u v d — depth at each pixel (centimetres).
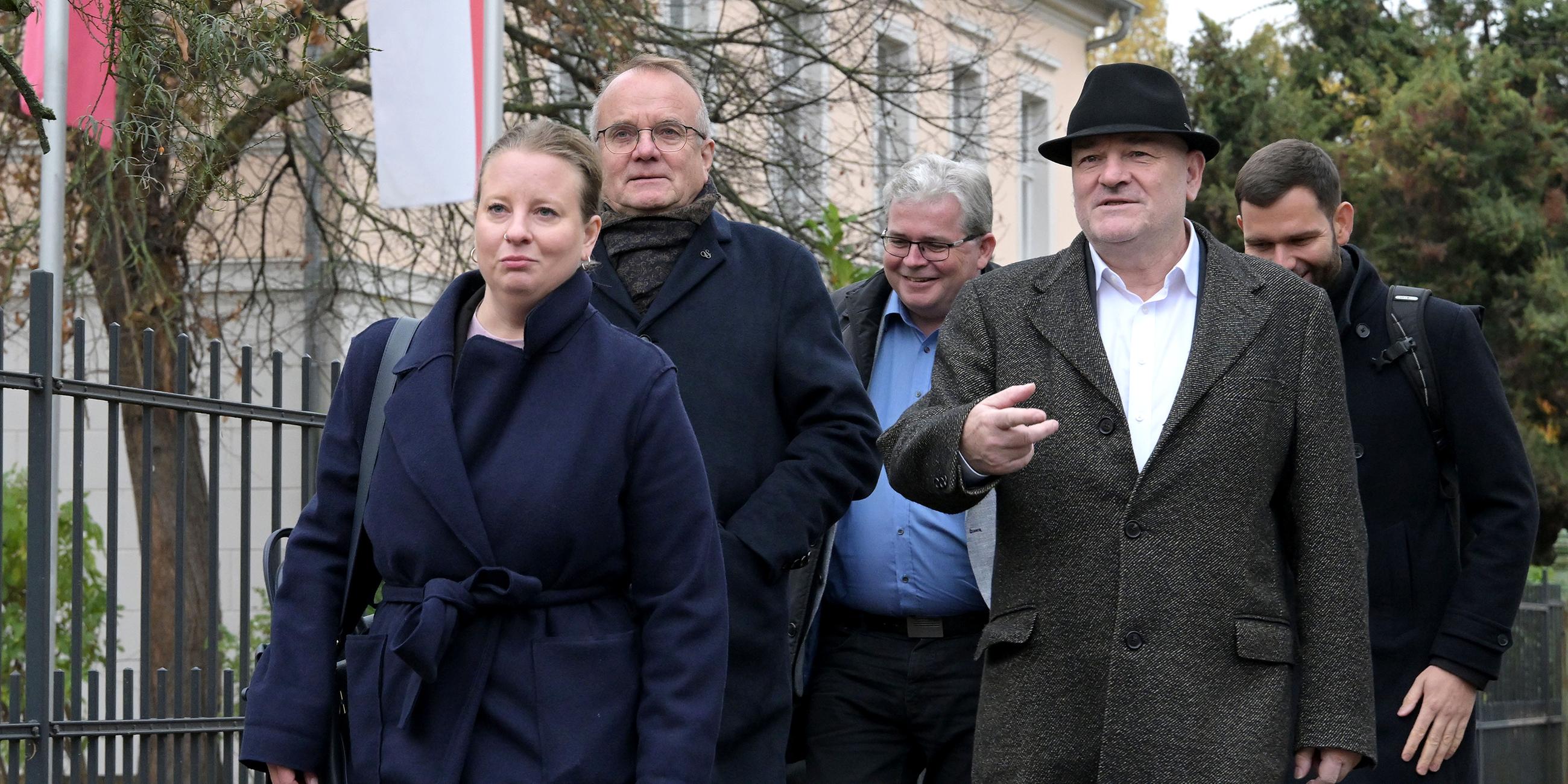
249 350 479
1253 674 288
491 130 598
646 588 268
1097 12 2023
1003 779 295
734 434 337
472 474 260
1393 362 373
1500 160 2170
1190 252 306
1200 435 289
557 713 255
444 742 254
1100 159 305
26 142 873
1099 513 291
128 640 1062
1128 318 304
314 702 262
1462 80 2241
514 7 989
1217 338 294
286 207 1093
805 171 1095
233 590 1038
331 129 537
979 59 1268
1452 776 367
